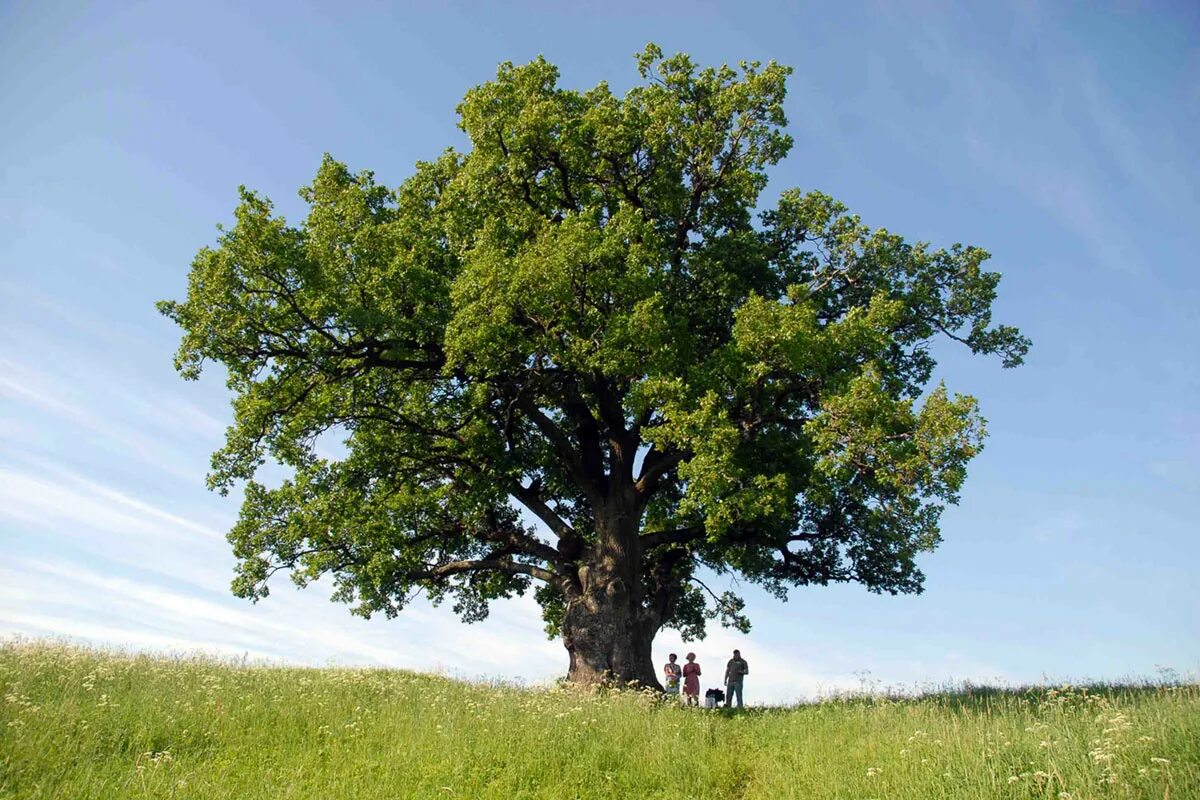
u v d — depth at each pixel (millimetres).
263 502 23688
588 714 15219
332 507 23250
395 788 10938
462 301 21281
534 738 13305
